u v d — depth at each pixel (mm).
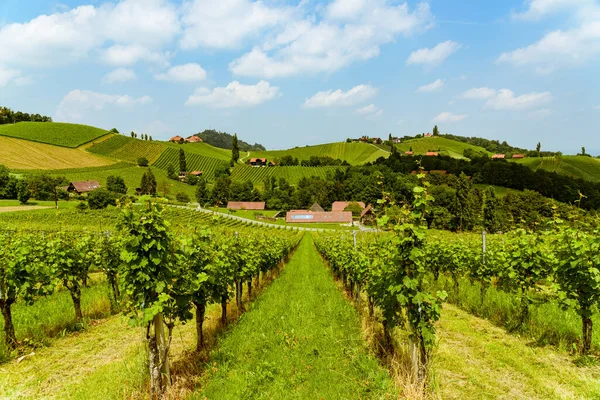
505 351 7594
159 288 5500
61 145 118375
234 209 105938
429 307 5992
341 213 94812
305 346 8180
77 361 7566
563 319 8836
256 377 6527
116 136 146500
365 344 8125
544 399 5637
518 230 9773
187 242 7461
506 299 10500
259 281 18703
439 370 6738
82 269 10859
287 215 95500
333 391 6035
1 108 147625
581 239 7406
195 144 191250
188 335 9188
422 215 6074
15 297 8297
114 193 64750
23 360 7590
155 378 5527
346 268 13578
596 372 6527
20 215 47469
